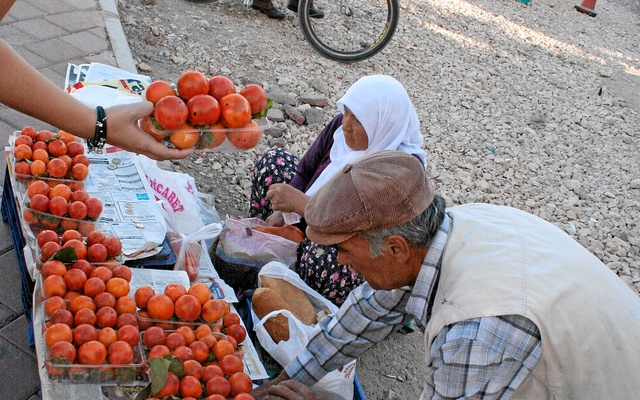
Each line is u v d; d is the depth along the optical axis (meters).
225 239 2.68
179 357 1.78
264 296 2.43
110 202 2.42
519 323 1.39
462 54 6.53
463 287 1.45
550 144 5.20
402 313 1.89
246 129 1.87
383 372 2.75
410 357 2.87
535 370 1.45
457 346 1.40
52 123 1.62
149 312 1.90
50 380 1.68
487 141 5.00
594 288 1.50
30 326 2.17
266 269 2.56
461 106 5.45
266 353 2.42
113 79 2.81
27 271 2.16
